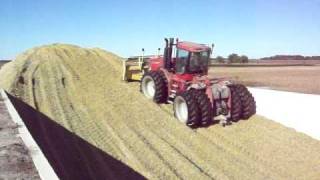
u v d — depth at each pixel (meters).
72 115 13.52
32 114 12.34
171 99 15.44
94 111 14.35
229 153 11.90
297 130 13.76
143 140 12.06
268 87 28.48
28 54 24.88
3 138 7.87
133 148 11.41
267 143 12.70
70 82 17.97
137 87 17.53
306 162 11.61
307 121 13.41
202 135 12.95
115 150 11.12
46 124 11.70
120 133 12.51
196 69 14.55
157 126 13.34
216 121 14.04
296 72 45.16
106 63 23.09
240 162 11.41
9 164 6.41
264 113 14.93
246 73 42.94
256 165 11.31
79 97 15.84
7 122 9.19
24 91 15.55
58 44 28.62
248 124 14.02
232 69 50.34
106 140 11.78
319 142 12.88
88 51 26.36
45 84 17.25
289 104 14.06
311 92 24.39
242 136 13.08
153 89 15.87
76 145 10.66
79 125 12.61
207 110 13.18
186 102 13.16
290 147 12.49
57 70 20.00
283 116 14.25
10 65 23.47
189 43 14.92
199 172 10.41
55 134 10.98
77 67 21.22
